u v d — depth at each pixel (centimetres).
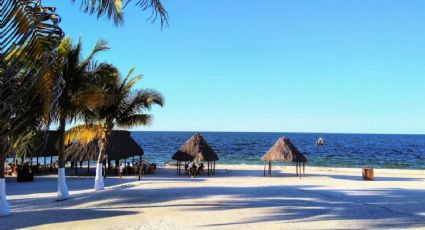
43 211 1541
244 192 2033
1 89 452
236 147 10512
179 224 1262
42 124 601
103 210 1539
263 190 2147
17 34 474
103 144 2400
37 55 489
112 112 2355
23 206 1798
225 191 2075
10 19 473
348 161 6519
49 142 3644
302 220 1305
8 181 3073
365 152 8850
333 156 7600
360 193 2067
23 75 477
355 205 1628
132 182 2856
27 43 482
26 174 3056
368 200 1795
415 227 1210
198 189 2183
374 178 3466
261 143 12788
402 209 1539
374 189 2309
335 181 3048
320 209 1518
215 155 3903
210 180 3138
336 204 1653
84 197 1961
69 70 1838
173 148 9906
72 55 1833
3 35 466
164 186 2409
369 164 5997
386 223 1265
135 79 2388
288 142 3738
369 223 1262
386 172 4116
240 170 4319
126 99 2380
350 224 1245
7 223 1309
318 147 10644
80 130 2256
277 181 3067
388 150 9694
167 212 1466
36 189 2572
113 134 3706
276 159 3603
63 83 579
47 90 544
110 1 730
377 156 7719
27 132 617
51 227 1241
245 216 1375
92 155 3453
